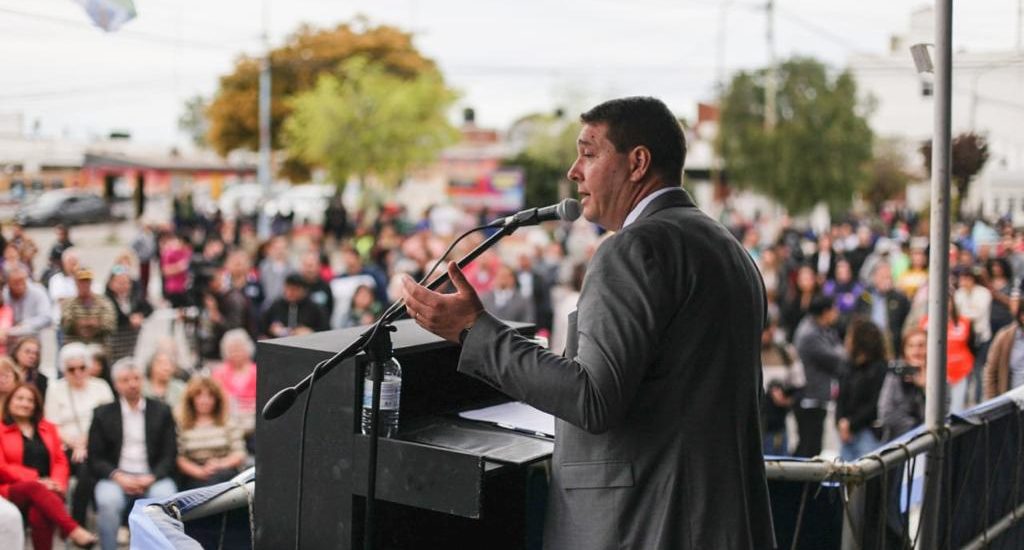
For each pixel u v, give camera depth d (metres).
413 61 38.25
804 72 31.38
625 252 2.03
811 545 3.10
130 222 29.34
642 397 2.04
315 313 9.55
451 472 2.02
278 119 38.38
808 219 32.59
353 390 2.12
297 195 39.19
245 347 6.69
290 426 2.22
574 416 1.95
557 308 12.31
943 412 3.33
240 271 10.27
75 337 8.47
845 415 6.33
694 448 2.03
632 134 2.15
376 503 2.36
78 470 5.98
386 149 35.16
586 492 2.08
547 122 41.53
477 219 32.53
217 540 2.65
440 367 2.47
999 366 6.71
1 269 11.06
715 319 2.05
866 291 10.70
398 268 11.66
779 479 2.95
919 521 3.30
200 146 42.12
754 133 31.81
